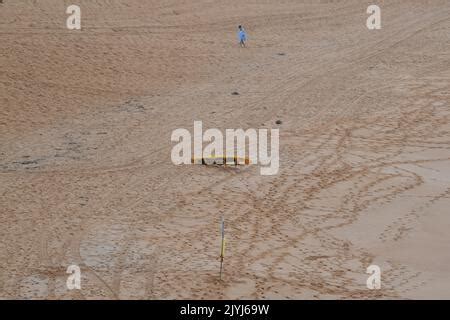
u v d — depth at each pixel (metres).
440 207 35.69
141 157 42.28
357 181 38.91
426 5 76.19
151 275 28.34
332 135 45.84
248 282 27.88
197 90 54.19
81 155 42.53
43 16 64.44
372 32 68.19
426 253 30.95
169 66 58.53
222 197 36.62
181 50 61.72
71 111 49.66
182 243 31.41
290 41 65.75
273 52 62.91
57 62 56.47
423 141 45.12
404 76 56.97
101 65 57.09
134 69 57.25
